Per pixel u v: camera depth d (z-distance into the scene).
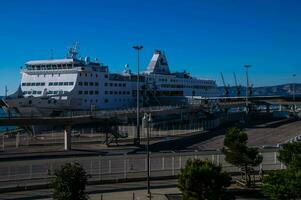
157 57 165.00
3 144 88.31
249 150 53.06
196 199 37.41
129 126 111.06
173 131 118.50
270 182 37.47
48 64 125.62
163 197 46.62
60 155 75.25
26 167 61.53
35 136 103.50
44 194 47.88
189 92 168.62
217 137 107.38
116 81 132.62
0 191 48.69
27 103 109.00
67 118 84.62
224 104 163.88
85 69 122.50
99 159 57.00
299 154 49.25
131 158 59.41
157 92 151.75
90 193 48.47
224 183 37.88
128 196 47.06
